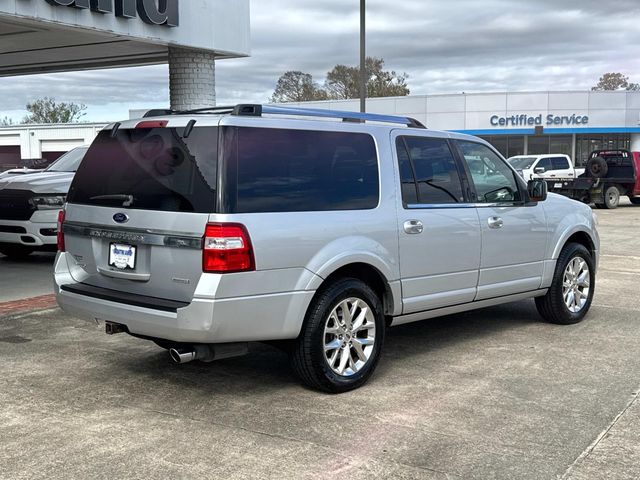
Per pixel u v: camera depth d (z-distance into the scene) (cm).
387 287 504
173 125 445
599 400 459
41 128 5575
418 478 348
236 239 412
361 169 494
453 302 561
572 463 364
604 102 4534
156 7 1092
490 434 402
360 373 484
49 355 570
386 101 4684
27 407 449
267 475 351
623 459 369
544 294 659
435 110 4594
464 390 482
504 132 4575
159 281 439
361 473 353
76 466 362
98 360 556
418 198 529
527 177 2512
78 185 503
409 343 612
